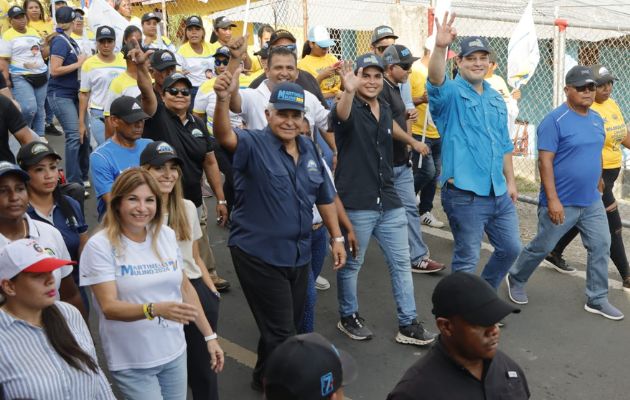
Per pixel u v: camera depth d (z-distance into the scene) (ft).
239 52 17.42
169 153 13.33
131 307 11.05
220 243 24.40
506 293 20.88
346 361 7.27
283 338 14.43
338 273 18.11
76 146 27.99
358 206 17.29
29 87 31.71
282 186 14.05
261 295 14.38
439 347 8.92
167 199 13.50
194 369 13.28
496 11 37.27
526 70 28.43
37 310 9.53
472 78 17.85
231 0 44.16
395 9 33.91
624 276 21.31
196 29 30.76
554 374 16.75
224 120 13.65
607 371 16.90
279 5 40.16
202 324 12.82
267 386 6.59
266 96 18.30
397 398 8.77
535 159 33.01
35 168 13.37
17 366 9.32
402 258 17.90
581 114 19.07
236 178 14.30
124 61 26.37
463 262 18.54
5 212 12.01
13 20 31.30
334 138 17.56
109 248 11.35
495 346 8.68
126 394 11.66
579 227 19.66
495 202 18.17
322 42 25.96
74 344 9.74
